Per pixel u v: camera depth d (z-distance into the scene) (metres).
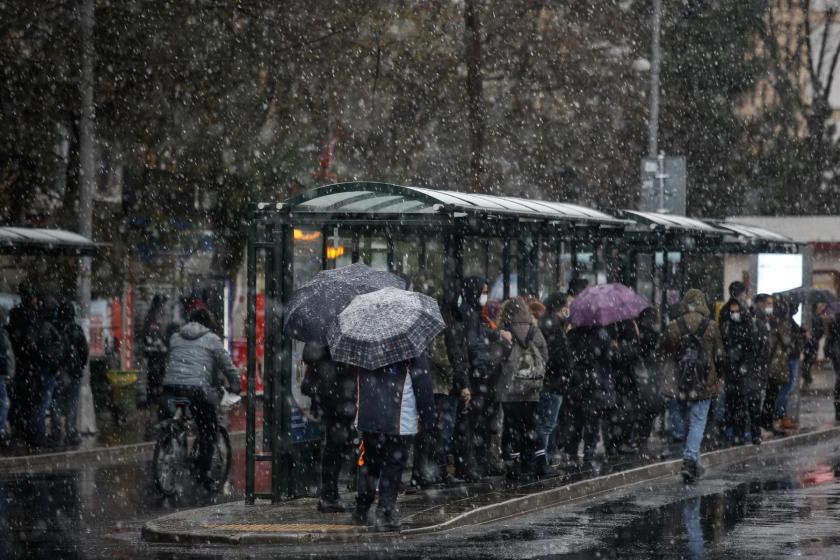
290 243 19.00
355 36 36.50
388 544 15.73
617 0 51.84
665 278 29.73
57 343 27.69
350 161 41.19
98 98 32.91
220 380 21.62
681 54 57.84
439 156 45.12
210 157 33.84
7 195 33.81
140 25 31.88
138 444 28.31
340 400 17.12
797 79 61.47
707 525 16.95
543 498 19.20
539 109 49.03
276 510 18.05
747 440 27.08
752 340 26.50
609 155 53.41
